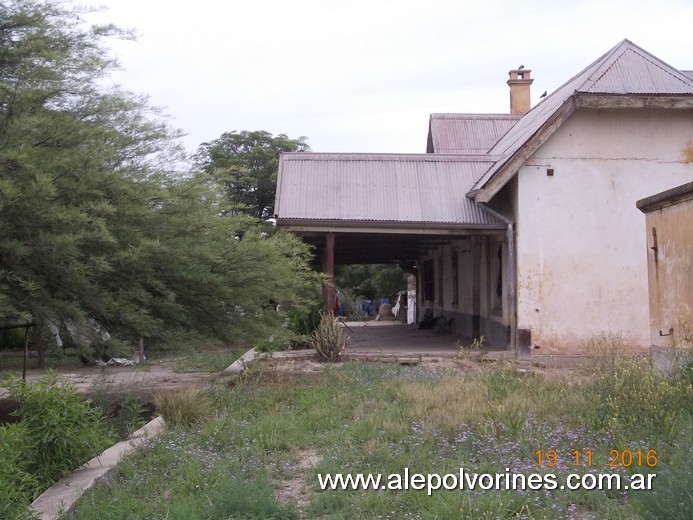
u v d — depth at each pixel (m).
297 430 8.41
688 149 15.98
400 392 10.52
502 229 16.16
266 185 29.73
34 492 6.11
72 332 8.38
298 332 16.97
